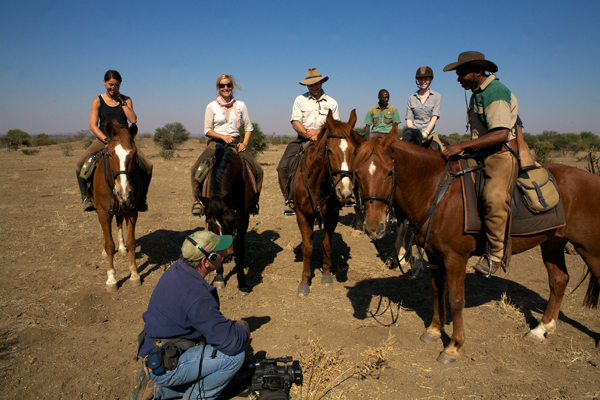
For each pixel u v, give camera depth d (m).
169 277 2.78
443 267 3.61
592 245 3.48
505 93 3.21
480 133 3.48
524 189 3.27
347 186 3.90
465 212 3.17
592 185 3.43
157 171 18.73
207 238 2.82
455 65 3.37
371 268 5.93
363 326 4.14
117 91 5.23
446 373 3.32
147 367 2.71
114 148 4.40
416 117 6.62
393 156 3.07
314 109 5.50
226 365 2.76
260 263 6.14
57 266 5.76
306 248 4.92
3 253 6.23
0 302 4.55
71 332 3.99
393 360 3.51
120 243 6.35
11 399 2.95
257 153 25.44
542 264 6.07
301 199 4.73
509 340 3.85
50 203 10.41
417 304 4.71
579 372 3.31
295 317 4.36
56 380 3.21
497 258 3.22
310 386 3.11
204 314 2.65
